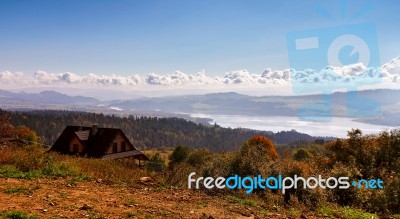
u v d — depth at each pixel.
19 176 11.80
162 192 11.13
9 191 9.23
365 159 21.25
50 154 15.62
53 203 8.23
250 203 10.42
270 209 9.94
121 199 9.29
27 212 7.27
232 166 13.88
